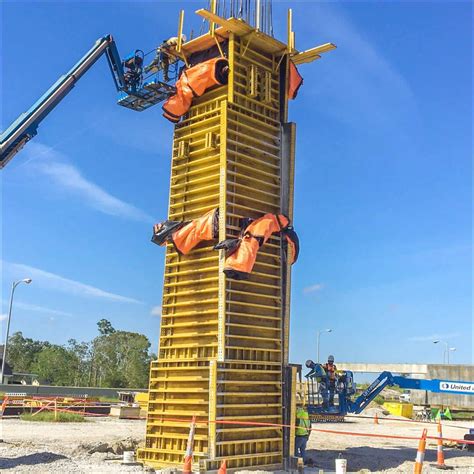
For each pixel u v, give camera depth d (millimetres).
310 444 27750
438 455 21641
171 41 21922
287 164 20984
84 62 23219
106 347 103500
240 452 17922
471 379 54688
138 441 22766
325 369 25766
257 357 19062
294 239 20250
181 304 19438
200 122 20391
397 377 26781
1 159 20562
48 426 31672
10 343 114500
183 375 18922
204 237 19109
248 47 21000
